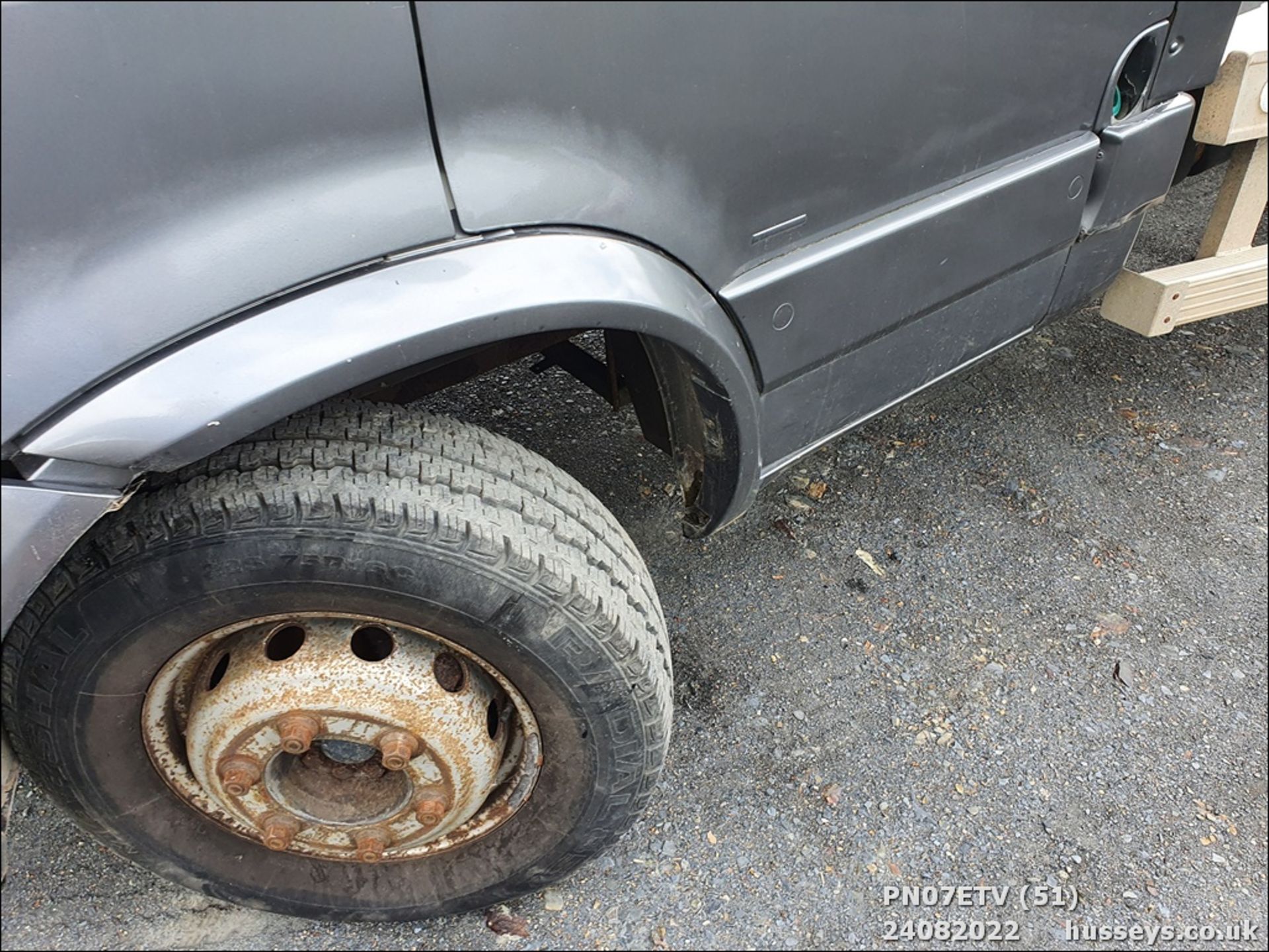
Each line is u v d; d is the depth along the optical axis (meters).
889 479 2.90
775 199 1.47
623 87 1.23
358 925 1.82
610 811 1.62
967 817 2.03
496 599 1.34
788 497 2.82
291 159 1.06
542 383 3.12
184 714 1.50
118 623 1.28
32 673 1.32
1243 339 3.57
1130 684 2.33
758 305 1.53
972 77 1.61
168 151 0.99
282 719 1.39
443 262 1.18
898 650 2.38
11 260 0.96
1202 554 2.69
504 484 1.41
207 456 1.14
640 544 2.65
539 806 1.62
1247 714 2.27
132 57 0.94
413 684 1.41
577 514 1.50
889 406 2.03
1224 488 2.91
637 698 1.49
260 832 1.55
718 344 1.48
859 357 1.82
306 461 1.29
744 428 1.64
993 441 3.06
